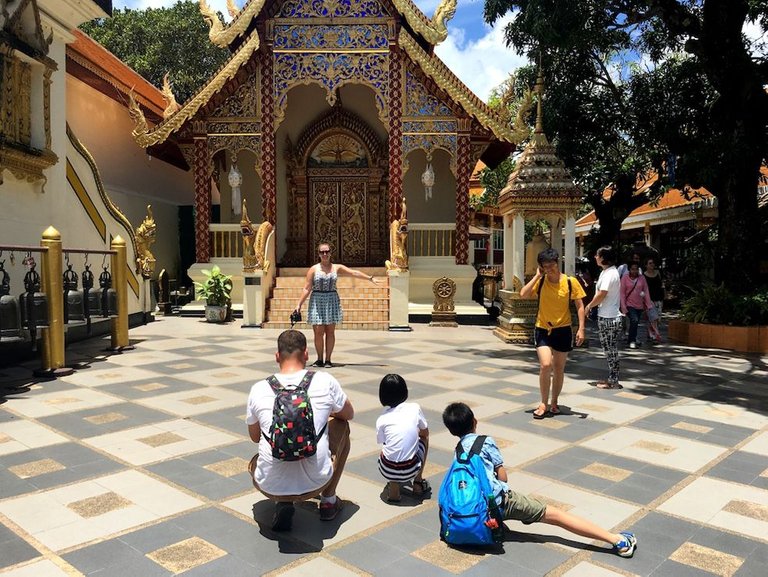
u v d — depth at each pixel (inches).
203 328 514.0
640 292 440.8
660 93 634.8
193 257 780.6
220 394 275.6
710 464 196.2
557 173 448.8
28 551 135.8
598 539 139.6
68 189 422.9
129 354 378.9
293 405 138.7
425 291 614.9
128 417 237.1
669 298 805.9
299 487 140.6
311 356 388.8
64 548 137.3
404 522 152.9
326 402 145.2
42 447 201.8
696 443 217.0
